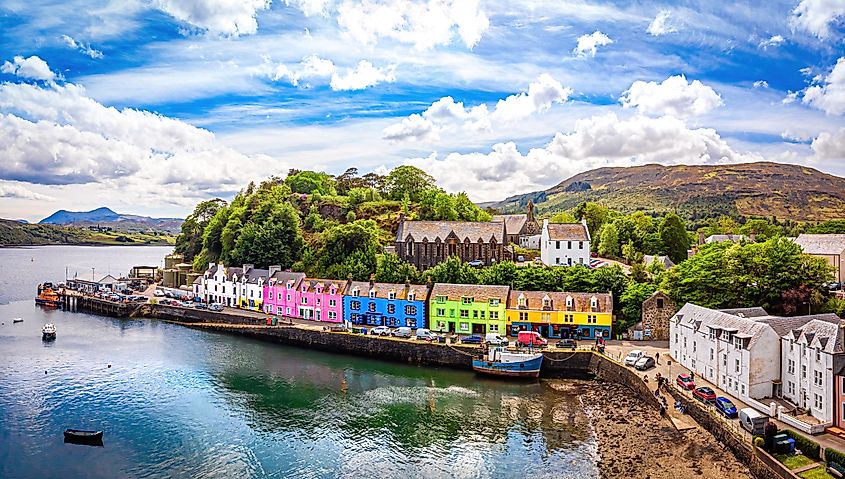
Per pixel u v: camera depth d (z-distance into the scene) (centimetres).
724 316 8319
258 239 16625
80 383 9481
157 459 6788
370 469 6544
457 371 10288
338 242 15388
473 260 15225
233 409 8344
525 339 10506
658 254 17212
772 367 7406
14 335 13038
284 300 14038
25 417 8006
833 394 6328
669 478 6144
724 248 12119
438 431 7569
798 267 10262
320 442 7250
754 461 6006
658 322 11000
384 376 9962
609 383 9431
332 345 11769
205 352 11600
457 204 19700
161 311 15238
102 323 14638
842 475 5347
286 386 9388
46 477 6366
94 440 7231
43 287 18588
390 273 13725
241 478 6347
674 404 7938
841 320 8112
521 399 8762
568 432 7494
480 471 6469
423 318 12156
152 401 8662
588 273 12262
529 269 12875
